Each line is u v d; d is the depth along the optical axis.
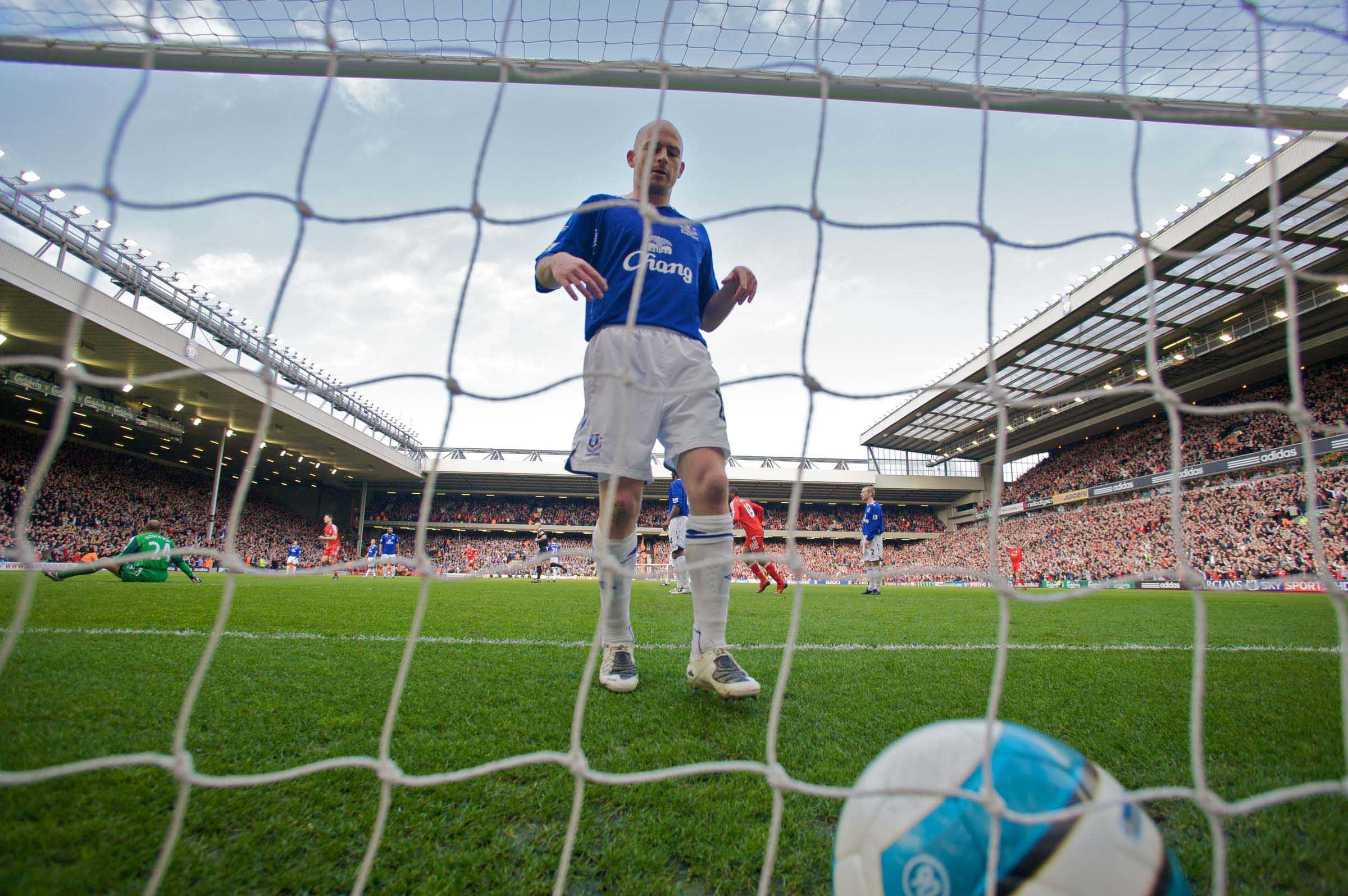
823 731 1.84
